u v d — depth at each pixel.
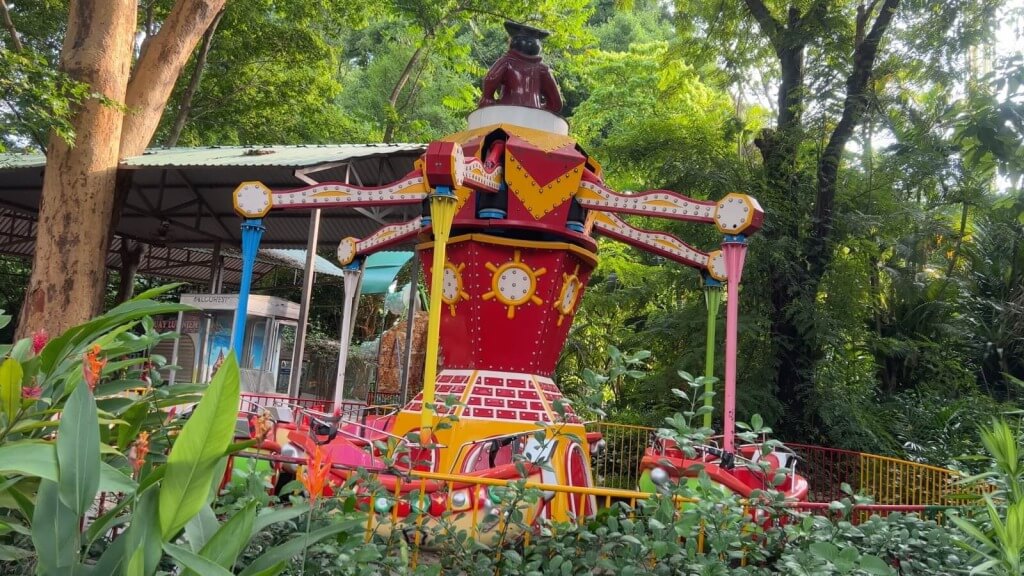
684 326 13.40
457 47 23.12
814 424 12.77
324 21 21.25
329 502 3.96
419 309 21.94
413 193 6.77
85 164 12.28
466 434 6.45
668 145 14.30
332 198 6.98
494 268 6.79
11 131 16.42
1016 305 14.26
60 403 3.64
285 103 20.88
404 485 5.03
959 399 12.69
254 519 2.59
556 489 4.24
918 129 12.72
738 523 4.01
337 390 8.19
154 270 21.62
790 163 13.38
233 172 14.71
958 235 14.23
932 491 7.92
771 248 12.47
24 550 3.13
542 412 6.68
